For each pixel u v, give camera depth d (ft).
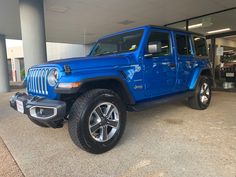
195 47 14.87
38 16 17.07
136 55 10.26
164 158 7.80
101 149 8.28
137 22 28.89
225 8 22.84
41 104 7.83
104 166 7.38
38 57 17.21
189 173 6.72
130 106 10.00
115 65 9.15
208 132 10.41
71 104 8.74
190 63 13.99
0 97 26.91
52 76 8.21
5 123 13.37
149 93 10.89
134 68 9.93
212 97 21.12
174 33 12.77
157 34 11.54
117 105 8.84
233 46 26.99
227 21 26.81
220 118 12.93
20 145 9.55
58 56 63.77
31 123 13.21
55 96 8.27
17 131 11.62
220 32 28.25
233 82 26.96
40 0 17.17
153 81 11.03
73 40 44.52
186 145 8.89
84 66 8.27
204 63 15.58
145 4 21.24
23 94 9.96
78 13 23.93
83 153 8.50
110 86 9.62
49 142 9.83
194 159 7.63
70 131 7.94
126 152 8.43
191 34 14.47
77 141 7.86
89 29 33.06
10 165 7.67
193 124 11.83
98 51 12.83
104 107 8.66
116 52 11.39
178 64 12.78
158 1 20.16
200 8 22.66
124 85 9.30
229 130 10.64
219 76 27.91
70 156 8.27
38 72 9.12
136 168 7.16
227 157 7.68
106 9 22.63
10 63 78.28
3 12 22.53
